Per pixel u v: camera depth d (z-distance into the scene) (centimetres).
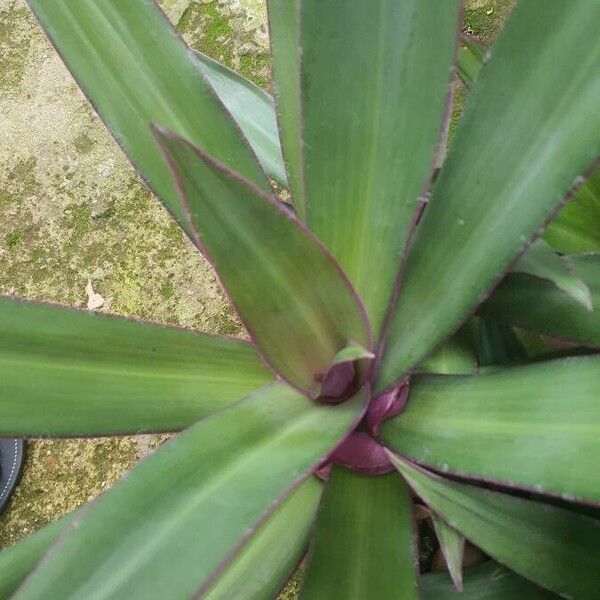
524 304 37
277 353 34
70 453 62
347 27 32
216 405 37
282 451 32
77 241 69
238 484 29
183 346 37
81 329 36
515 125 31
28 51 77
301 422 34
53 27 36
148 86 37
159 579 27
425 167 33
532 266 34
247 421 32
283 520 41
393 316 36
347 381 35
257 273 31
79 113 74
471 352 43
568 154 29
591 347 37
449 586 41
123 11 37
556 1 29
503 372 35
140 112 37
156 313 65
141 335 37
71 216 70
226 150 38
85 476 61
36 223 70
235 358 38
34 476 62
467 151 33
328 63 33
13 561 37
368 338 34
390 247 34
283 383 35
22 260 69
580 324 36
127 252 67
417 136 33
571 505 40
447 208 33
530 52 30
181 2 74
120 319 36
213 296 65
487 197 32
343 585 36
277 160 47
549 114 30
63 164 72
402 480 38
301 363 35
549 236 42
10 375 35
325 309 33
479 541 36
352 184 34
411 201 33
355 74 33
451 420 35
